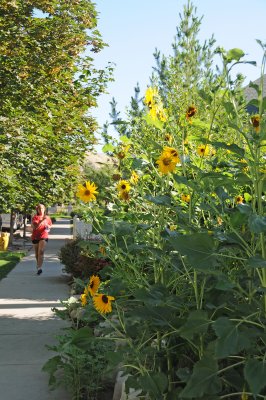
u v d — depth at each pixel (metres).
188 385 2.91
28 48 14.23
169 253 3.79
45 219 14.88
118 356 3.51
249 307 2.97
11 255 20.17
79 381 4.96
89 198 4.14
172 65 5.96
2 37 13.48
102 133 5.36
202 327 2.96
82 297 4.18
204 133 4.65
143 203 4.53
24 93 13.98
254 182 3.03
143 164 4.51
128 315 3.72
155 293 3.38
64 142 16.95
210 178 3.36
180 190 4.03
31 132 14.41
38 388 5.33
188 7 5.65
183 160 3.65
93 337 3.53
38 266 14.63
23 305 9.77
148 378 3.32
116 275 4.20
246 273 3.37
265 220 2.75
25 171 15.46
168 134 4.36
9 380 5.57
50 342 7.09
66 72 15.75
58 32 15.17
